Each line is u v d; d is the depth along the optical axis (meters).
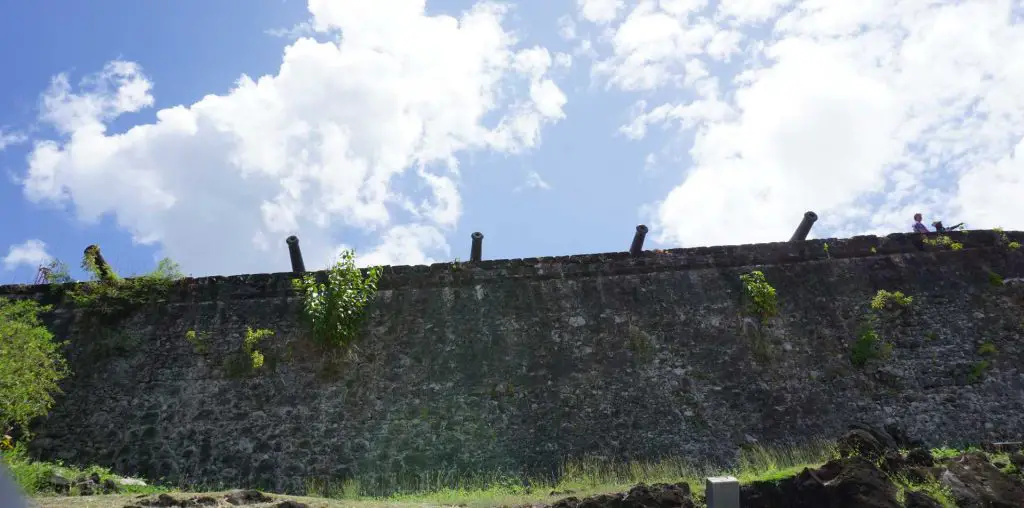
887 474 8.98
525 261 14.80
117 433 13.05
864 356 13.61
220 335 14.10
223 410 13.25
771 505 8.38
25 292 14.69
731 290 14.48
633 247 15.08
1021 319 14.06
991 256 14.92
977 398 13.14
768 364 13.59
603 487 10.81
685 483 8.90
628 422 12.91
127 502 8.52
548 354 13.69
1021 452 9.74
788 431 12.85
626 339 13.84
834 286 14.57
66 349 14.00
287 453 12.77
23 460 10.62
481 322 14.11
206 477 12.53
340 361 13.68
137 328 14.27
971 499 8.35
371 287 14.42
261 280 14.69
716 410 13.05
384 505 9.33
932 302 14.30
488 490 11.86
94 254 15.03
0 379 11.23
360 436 12.90
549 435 12.80
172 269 14.96
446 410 13.10
